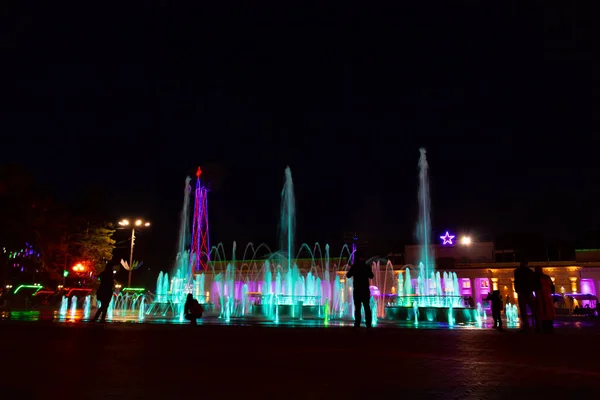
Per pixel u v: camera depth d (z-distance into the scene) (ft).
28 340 25.80
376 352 21.58
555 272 143.54
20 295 110.83
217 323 48.32
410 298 71.41
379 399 12.68
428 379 15.43
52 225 125.39
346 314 87.56
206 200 179.01
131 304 130.93
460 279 153.07
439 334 31.09
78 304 117.08
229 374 16.07
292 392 13.44
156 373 16.19
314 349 22.45
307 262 167.94
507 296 143.02
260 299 87.30
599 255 147.13
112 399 12.55
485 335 30.91
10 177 101.76
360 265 35.55
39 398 12.59
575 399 12.85
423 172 167.84
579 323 59.11
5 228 100.32
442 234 168.25
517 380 15.40
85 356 19.95
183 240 177.78
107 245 140.56
